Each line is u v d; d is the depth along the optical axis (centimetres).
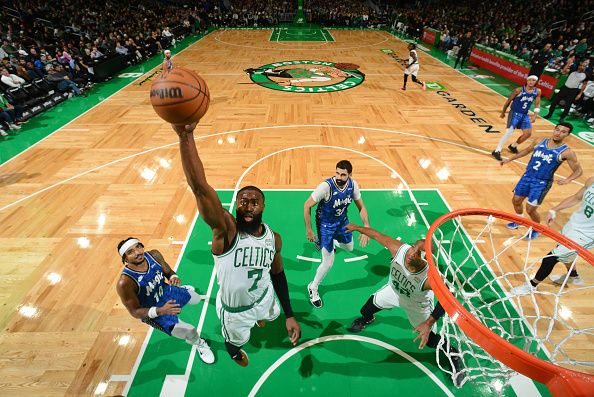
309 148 803
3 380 334
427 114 1007
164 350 364
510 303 415
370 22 2883
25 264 475
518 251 501
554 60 1310
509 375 305
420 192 641
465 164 738
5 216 570
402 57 1766
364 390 329
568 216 581
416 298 304
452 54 1778
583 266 473
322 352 364
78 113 1010
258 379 338
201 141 838
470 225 554
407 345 371
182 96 154
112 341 373
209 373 343
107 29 1859
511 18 2223
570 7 2019
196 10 2783
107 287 441
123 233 534
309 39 2281
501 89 1243
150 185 658
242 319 271
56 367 346
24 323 392
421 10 3036
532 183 492
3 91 920
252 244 226
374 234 318
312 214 578
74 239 522
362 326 384
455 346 346
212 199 185
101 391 326
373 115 1002
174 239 522
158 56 1773
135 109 1039
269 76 1402
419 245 272
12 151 783
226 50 1912
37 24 1680
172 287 347
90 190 641
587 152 794
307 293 435
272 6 3147
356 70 1509
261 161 746
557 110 1057
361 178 683
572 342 370
